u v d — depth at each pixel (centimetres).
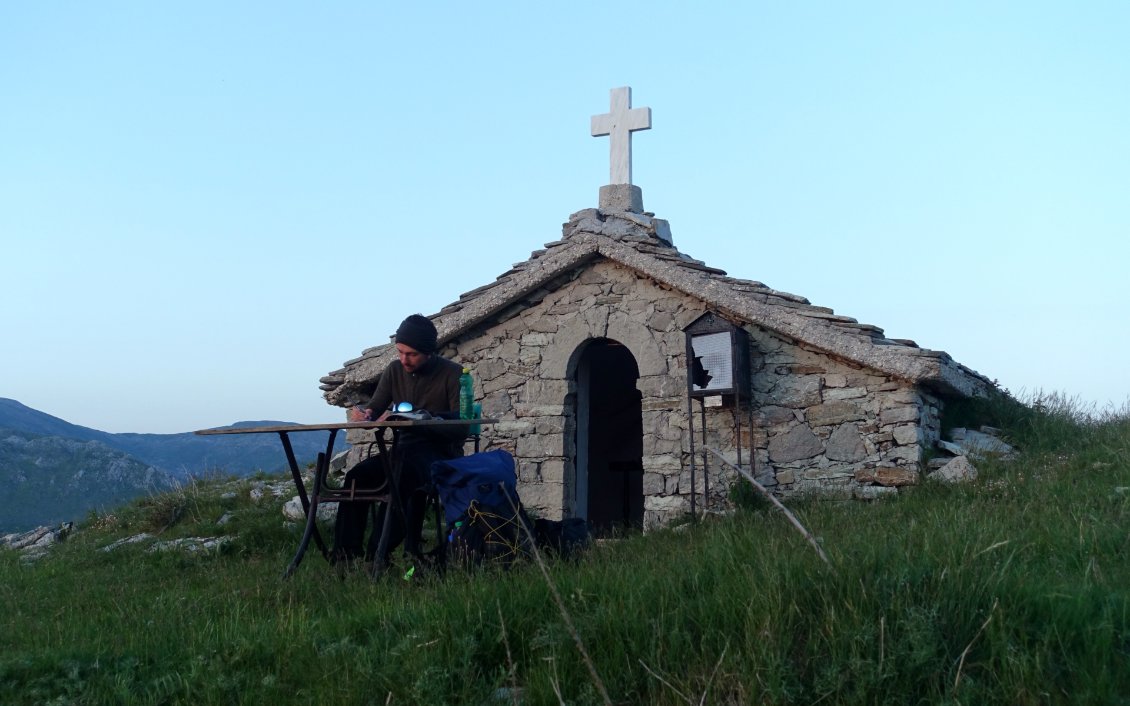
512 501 632
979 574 445
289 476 1324
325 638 494
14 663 473
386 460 645
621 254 1065
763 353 1023
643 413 1060
